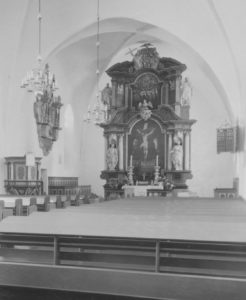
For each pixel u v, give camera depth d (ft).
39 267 13.01
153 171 67.26
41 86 34.68
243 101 50.93
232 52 48.47
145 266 13.21
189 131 66.59
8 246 16.60
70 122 71.92
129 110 69.51
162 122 67.31
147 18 51.90
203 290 11.71
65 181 66.33
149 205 26.71
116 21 54.54
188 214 18.70
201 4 48.32
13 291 13.28
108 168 68.49
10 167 52.37
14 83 53.88
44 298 13.03
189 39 51.78
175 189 64.39
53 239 14.19
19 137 55.16
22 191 51.34
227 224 13.47
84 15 53.11
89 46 64.85
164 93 67.92
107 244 13.84
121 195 65.67
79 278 12.71
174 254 14.39
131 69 69.56
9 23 50.72
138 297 12.22
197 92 72.43
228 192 58.08
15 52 52.21
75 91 72.28
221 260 12.69
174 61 67.00
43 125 55.88
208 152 71.46
